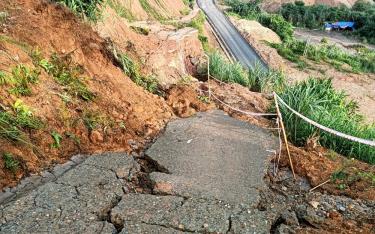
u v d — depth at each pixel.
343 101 9.45
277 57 31.28
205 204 4.24
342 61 34.53
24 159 4.45
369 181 5.20
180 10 34.78
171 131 5.93
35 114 4.91
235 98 8.06
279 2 68.19
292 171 5.30
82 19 7.60
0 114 4.57
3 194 4.06
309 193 4.88
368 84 28.69
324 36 54.88
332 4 71.25
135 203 4.14
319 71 29.62
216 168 5.02
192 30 15.20
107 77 6.43
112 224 3.83
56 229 3.64
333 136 6.64
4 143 4.39
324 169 5.39
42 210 3.87
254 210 4.23
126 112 5.98
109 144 5.29
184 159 5.15
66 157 4.85
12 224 3.64
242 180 4.82
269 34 40.69
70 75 5.82
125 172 4.70
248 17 49.59
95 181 4.43
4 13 5.83
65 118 5.16
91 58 6.54
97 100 5.79
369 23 55.88
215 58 11.98
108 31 8.74
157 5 27.88
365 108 23.81
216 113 7.00
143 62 8.19
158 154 5.21
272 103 7.90
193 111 6.90
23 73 5.14
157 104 6.71
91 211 3.96
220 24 40.62
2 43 5.21
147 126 5.99
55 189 4.20
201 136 5.83
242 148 5.62
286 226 4.12
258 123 6.97
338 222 4.36
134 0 21.66
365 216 4.50
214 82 9.66
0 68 4.93
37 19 6.12
